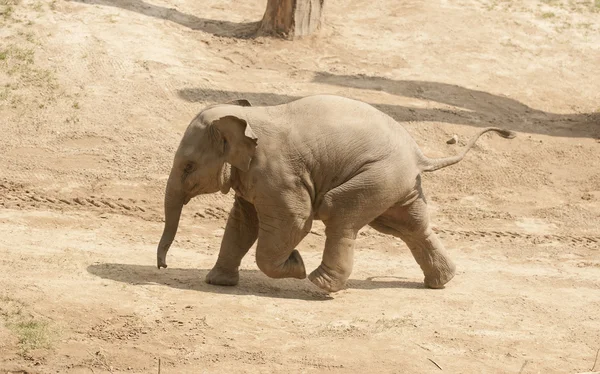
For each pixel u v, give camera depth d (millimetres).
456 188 19094
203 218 16812
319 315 11172
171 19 24609
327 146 11508
